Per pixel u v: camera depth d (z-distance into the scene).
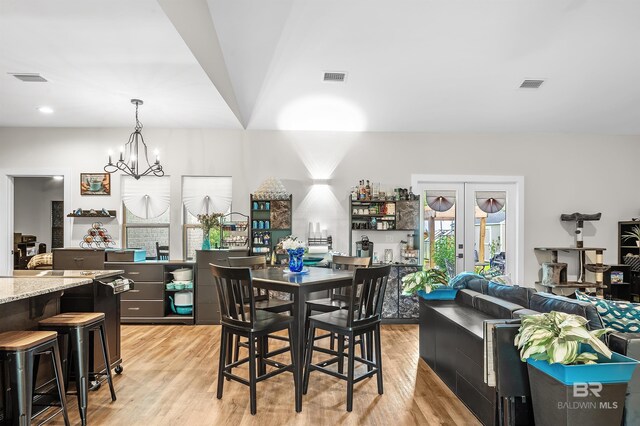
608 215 5.89
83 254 4.84
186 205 5.57
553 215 5.85
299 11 3.54
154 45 2.95
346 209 5.63
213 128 5.56
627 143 5.94
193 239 5.60
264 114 5.21
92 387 2.93
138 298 4.92
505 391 2.10
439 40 3.90
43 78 3.64
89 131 5.48
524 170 5.83
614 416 1.77
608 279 5.59
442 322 3.11
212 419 2.52
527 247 5.81
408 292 3.69
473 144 5.77
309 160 5.64
